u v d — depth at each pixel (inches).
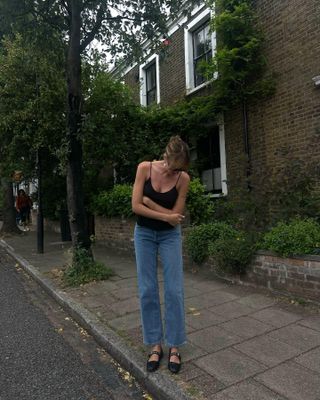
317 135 267.0
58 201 480.7
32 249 422.0
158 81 506.9
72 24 256.4
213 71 359.3
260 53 340.2
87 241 267.1
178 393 114.9
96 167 424.5
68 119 259.9
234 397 110.8
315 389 112.8
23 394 127.0
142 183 130.6
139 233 134.3
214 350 140.8
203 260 246.2
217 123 388.2
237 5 346.9
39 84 354.0
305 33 301.1
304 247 182.2
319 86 291.1
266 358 132.5
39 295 249.0
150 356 134.1
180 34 457.4
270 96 332.2
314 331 151.6
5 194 577.6
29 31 280.1
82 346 164.7
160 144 404.8
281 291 191.9
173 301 131.7
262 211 223.1
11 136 388.5
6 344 168.2
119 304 202.2
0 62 360.2
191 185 310.7
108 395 125.1
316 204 208.7
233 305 185.9
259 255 203.9
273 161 330.3
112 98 393.1
